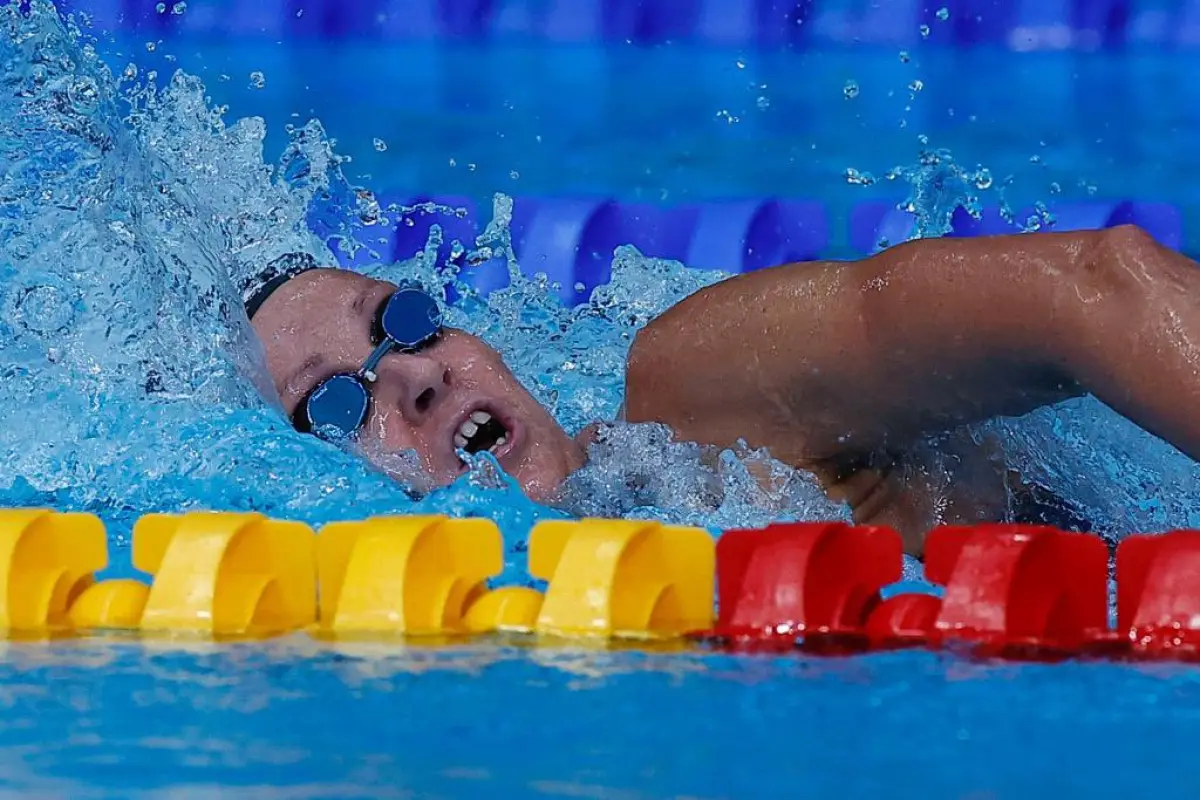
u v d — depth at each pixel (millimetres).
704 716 4082
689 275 12070
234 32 17000
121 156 10125
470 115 16297
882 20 17094
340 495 7664
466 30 17375
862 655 4832
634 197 15016
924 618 5152
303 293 8836
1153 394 6004
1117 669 4590
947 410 7234
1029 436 8031
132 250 9281
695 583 5586
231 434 8242
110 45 16328
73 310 9000
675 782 3473
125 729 4016
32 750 3818
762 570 5316
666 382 8258
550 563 5543
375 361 8492
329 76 16688
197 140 11398
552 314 11672
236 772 3596
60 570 5750
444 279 12836
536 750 3764
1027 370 6629
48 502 7781
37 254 9297
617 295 11773
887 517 8070
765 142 15711
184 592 5449
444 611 5406
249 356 8688
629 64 17047
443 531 5594
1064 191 14570
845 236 14523
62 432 8289
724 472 7910
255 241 10539
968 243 6777
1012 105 15938
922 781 3467
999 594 5070
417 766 3633
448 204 14883
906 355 7000
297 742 3863
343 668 4711
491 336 11211
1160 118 15656
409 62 17016
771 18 17281
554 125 16203
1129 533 7941
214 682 4547
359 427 8438
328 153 14156
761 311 7738
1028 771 3549
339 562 5566
